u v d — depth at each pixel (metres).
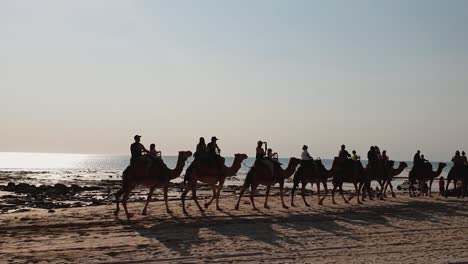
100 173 104.25
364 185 25.92
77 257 11.87
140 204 23.14
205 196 35.34
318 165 23.22
